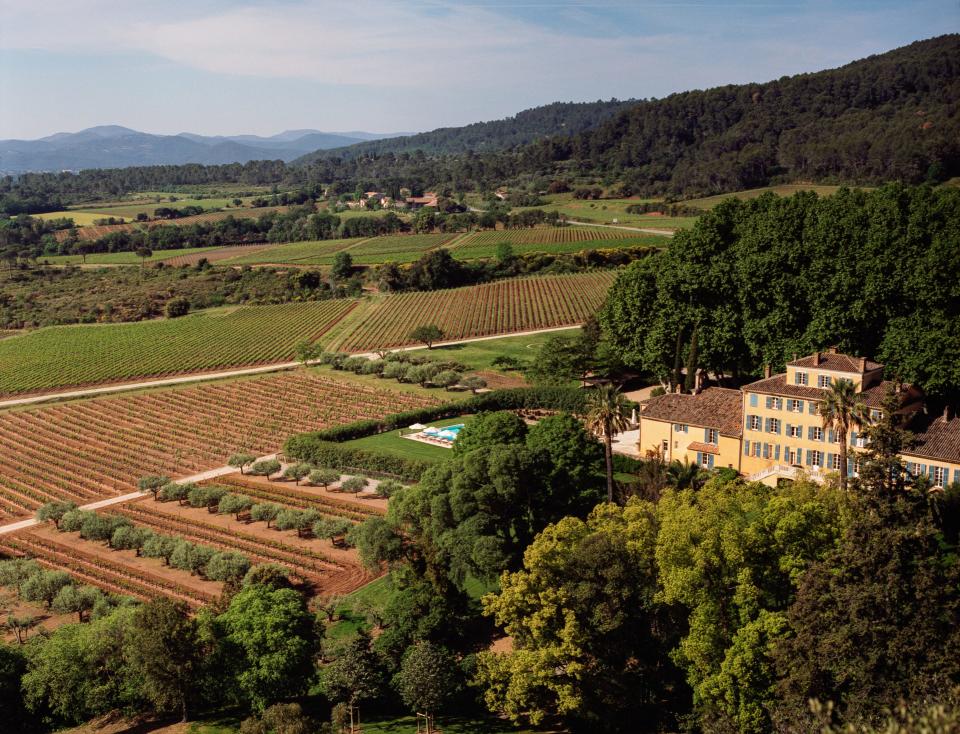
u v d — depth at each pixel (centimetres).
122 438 17062
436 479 9800
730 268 13525
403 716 7362
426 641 7400
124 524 11925
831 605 5675
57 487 14462
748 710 6034
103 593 10031
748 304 13412
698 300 14062
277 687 7256
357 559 10769
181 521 12388
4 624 9662
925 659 5281
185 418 18138
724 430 11469
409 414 16225
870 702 5234
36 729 7494
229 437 16600
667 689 7006
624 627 6925
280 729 6431
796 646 5672
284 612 7619
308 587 9994
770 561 6600
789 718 5459
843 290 12194
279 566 10038
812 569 5944
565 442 10288
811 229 12706
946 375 11181
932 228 11906
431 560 8231
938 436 9806
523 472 9312
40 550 11694
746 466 11312
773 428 10988
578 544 7200
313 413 17738
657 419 12125
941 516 8350
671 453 12088
